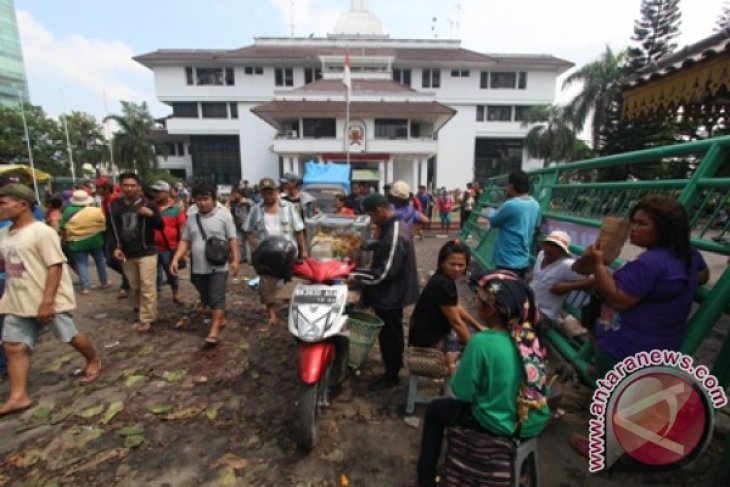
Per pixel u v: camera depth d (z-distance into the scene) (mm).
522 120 40312
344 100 33375
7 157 38094
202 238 4328
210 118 42031
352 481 2416
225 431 2900
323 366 2697
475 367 1853
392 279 3277
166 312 5555
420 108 32250
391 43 43219
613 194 4129
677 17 28375
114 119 39656
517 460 1816
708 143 2939
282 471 2496
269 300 4988
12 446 2750
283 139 32906
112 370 3836
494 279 1917
